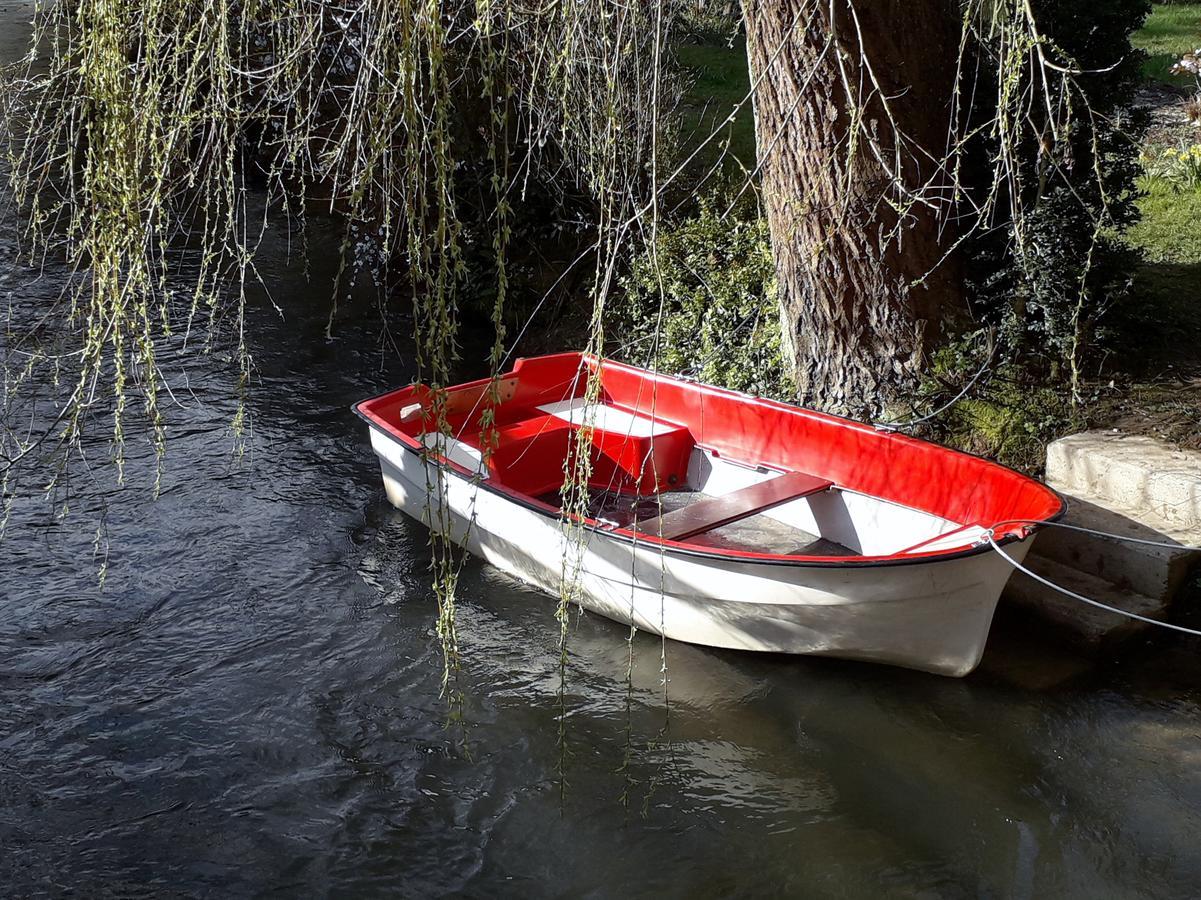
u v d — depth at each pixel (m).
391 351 9.66
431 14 3.10
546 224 9.80
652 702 5.46
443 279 3.24
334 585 6.41
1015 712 5.16
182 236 11.70
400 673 5.68
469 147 9.27
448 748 5.16
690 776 4.95
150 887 4.39
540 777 4.98
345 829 4.69
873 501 6.09
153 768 5.04
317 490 7.43
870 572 5.09
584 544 4.55
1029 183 6.55
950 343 6.66
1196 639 5.45
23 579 6.38
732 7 8.92
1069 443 5.98
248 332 9.86
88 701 5.46
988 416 6.36
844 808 4.72
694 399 6.95
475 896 4.36
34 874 4.45
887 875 4.38
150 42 3.71
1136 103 12.83
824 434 6.29
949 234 6.64
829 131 6.12
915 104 6.22
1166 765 4.80
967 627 5.16
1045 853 4.43
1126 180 6.74
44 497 7.13
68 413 4.92
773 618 5.48
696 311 8.16
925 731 5.12
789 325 6.96
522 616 6.17
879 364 6.67
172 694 5.52
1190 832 4.46
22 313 8.95
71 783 4.95
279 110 5.12
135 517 7.01
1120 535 5.50
